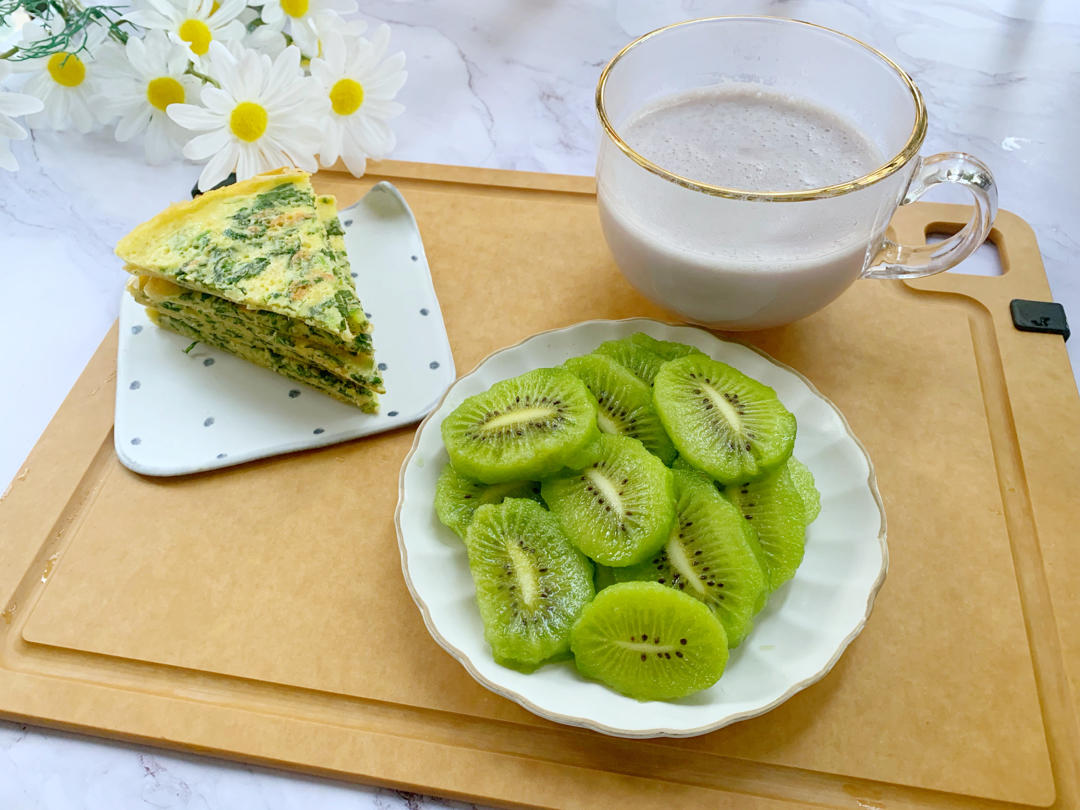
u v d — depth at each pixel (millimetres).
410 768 282
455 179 449
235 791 284
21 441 365
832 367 373
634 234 336
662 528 283
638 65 354
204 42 423
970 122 474
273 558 328
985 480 340
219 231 384
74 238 434
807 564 303
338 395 368
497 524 297
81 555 329
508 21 544
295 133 412
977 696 292
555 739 288
